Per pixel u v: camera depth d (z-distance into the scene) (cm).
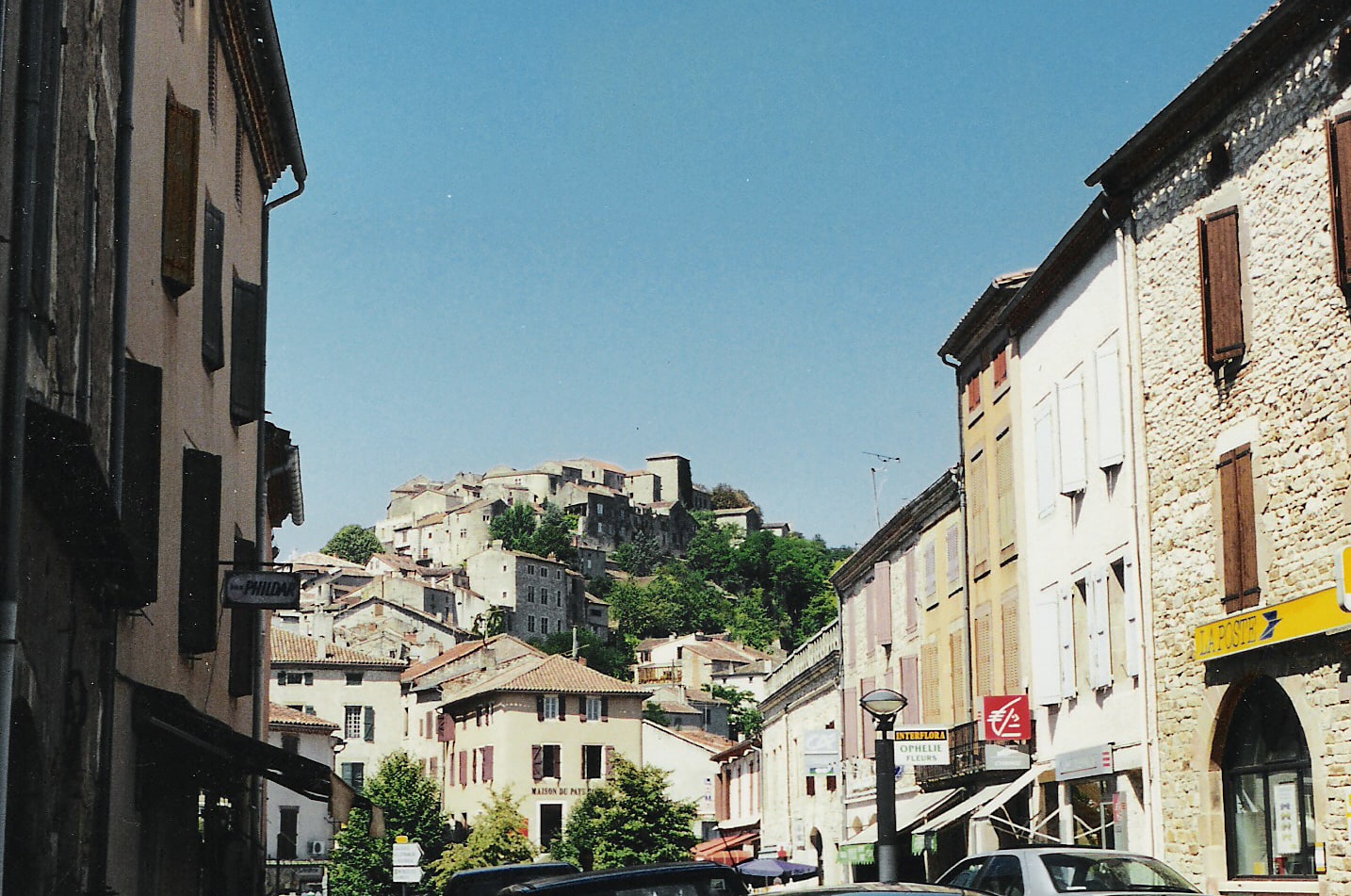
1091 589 2597
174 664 1816
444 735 9125
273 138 2619
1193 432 2241
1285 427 1988
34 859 1104
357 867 7625
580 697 8625
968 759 3175
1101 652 2539
